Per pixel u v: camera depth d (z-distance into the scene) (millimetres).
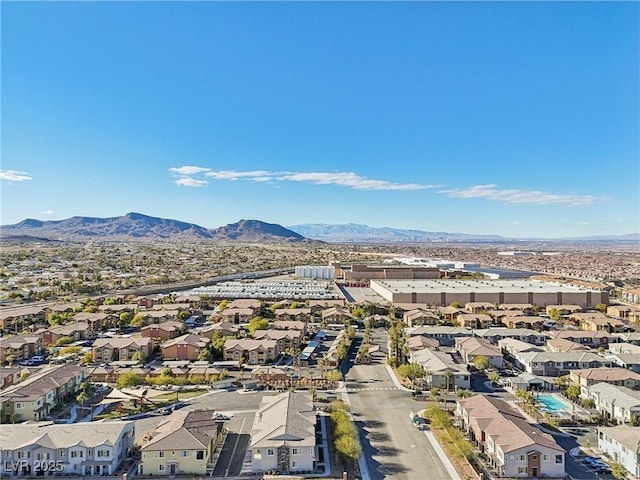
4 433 74500
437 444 79438
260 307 199750
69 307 189250
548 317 198500
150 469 70500
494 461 72062
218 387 108750
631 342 147000
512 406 95062
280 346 140750
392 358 126500
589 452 76562
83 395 95375
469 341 136875
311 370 122125
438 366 111125
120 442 73750
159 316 177500
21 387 91500
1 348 128125
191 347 131625
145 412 93688
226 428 85188
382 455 75562
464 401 88562
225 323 161750
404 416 91125
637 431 75125
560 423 87875
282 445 71312
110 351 131000
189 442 71500
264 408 87188
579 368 118062
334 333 167125
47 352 138625
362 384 110750
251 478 69188
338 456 74750
